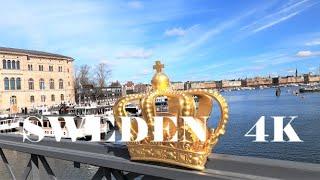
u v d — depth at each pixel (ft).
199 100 9.61
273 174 8.30
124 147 11.44
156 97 10.09
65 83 366.63
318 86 475.31
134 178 11.09
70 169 25.02
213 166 9.28
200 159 9.16
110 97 375.45
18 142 15.08
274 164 8.30
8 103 315.99
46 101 347.77
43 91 346.13
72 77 375.86
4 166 17.85
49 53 367.66
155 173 9.96
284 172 8.17
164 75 10.27
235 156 9.25
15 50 331.57
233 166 8.94
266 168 8.40
